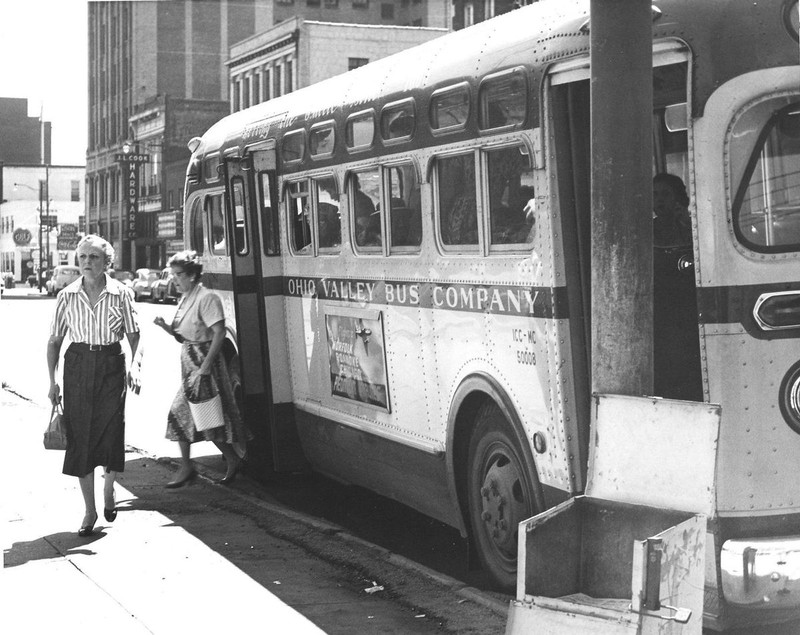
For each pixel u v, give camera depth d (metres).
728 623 5.57
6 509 9.05
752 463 5.52
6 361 22.59
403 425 8.07
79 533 8.24
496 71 6.69
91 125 105.56
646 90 5.18
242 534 8.35
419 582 7.04
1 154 128.75
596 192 5.23
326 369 9.35
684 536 4.40
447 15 78.38
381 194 8.19
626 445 4.82
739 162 5.53
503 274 6.69
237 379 10.99
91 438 8.17
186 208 12.34
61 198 125.56
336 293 9.05
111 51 99.56
